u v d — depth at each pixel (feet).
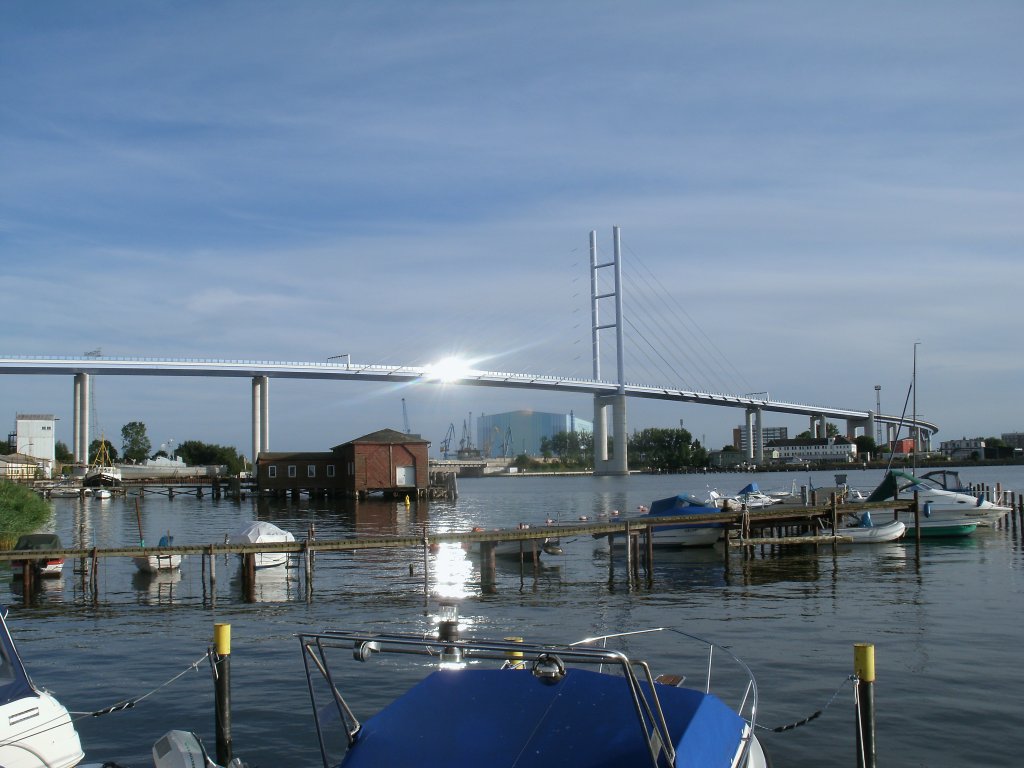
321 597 78.38
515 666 34.45
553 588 82.74
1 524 118.01
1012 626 60.80
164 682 48.73
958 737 38.73
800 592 77.56
